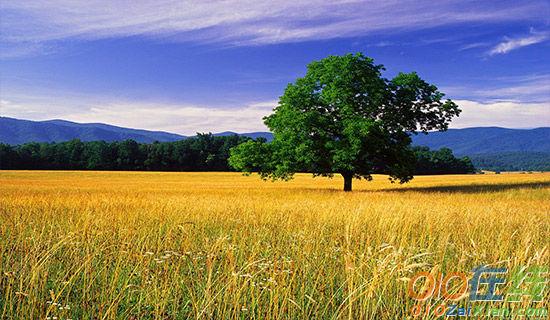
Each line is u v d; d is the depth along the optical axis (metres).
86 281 5.55
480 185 45.38
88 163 114.81
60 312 4.75
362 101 35.09
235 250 6.84
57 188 43.69
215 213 12.58
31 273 5.29
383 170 36.38
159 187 49.53
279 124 36.88
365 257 6.09
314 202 17.00
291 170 36.16
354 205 15.74
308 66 37.09
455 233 9.27
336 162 33.91
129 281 5.70
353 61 34.84
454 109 37.38
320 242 7.83
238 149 39.78
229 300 5.05
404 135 35.91
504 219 11.43
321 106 35.66
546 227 10.79
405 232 8.73
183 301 5.28
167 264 5.70
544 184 43.19
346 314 4.95
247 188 47.44
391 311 5.07
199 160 118.50
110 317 4.65
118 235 8.16
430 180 65.88
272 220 11.20
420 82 36.91
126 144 117.50
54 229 8.84
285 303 4.91
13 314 4.74
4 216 11.27
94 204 15.27
